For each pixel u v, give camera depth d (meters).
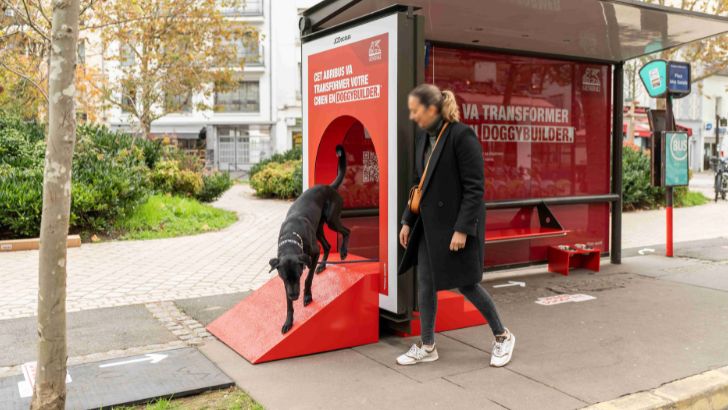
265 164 21.88
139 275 7.38
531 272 7.43
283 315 4.50
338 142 5.43
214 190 15.38
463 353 4.32
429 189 3.87
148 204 11.78
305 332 4.26
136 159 12.88
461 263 3.82
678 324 5.00
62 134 2.81
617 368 3.97
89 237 10.07
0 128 12.30
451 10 5.56
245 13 35.62
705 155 46.56
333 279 4.66
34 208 9.30
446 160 3.81
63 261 2.93
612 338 4.64
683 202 16.20
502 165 7.16
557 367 4.00
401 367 4.04
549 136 7.49
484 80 6.97
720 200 18.14
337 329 4.39
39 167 10.56
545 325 5.03
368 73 4.63
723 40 16.12
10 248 8.97
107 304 5.90
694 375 3.83
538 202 7.24
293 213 4.42
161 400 3.45
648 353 4.27
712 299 5.86
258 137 36.91
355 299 4.46
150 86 17.67
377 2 5.38
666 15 5.87
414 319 4.64
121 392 3.57
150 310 5.63
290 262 4.07
